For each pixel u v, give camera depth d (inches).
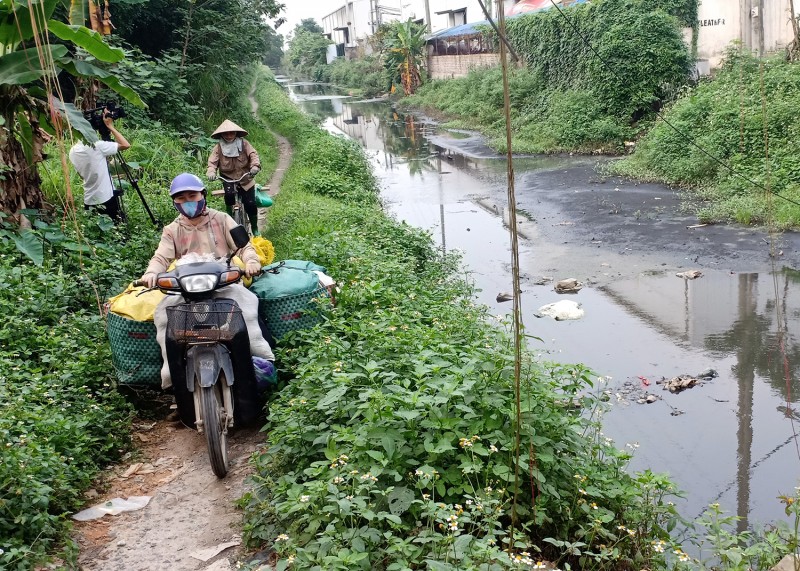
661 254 446.6
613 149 829.2
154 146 548.4
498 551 125.8
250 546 152.6
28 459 156.2
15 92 294.8
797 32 727.7
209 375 176.7
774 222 475.2
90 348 229.3
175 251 209.3
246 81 1138.0
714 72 828.6
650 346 317.1
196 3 809.5
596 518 147.3
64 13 534.3
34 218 313.9
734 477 220.2
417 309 260.8
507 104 115.2
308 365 189.5
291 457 170.2
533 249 480.4
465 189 698.2
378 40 2164.1
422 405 158.4
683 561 149.3
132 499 175.6
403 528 141.3
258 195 373.7
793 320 334.6
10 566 139.3
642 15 850.8
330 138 834.8
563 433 167.2
